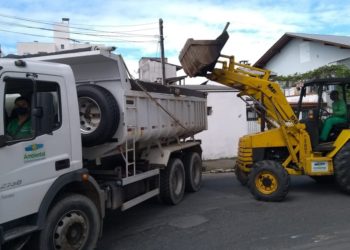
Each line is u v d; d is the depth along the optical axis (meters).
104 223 8.02
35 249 5.23
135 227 7.69
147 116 8.20
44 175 5.27
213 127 19.12
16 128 5.01
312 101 10.45
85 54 6.80
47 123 5.27
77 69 7.45
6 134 4.86
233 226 7.49
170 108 9.45
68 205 5.51
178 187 9.66
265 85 10.05
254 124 19.50
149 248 6.45
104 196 6.39
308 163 9.72
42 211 5.17
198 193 10.81
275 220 7.79
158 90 8.76
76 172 5.72
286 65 33.88
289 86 27.36
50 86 5.51
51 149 5.40
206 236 6.95
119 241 6.87
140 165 8.23
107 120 6.73
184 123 10.34
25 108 5.14
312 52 30.55
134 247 6.53
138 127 7.75
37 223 5.11
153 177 8.65
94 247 5.89
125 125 7.15
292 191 10.58
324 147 9.73
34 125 5.18
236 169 11.65
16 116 5.04
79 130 5.92
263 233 6.99
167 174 9.18
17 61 5.04
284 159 10.38
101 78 7.34
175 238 6.92
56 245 5.36
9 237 4.76
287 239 6.61
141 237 7.05
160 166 8.80
